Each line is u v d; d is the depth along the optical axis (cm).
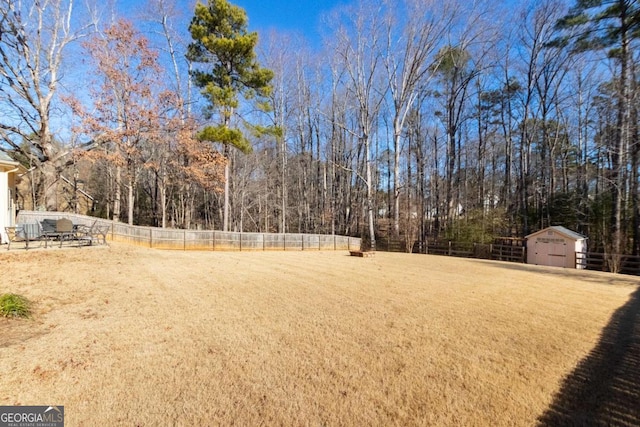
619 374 346
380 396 297
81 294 575
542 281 938
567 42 1686
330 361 364
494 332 468
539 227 2200
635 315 579
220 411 268
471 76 2327
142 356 360
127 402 276
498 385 320
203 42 1647
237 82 1839
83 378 309
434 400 292
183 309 534
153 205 2895
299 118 3103
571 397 301
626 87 1412
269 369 342
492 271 1127
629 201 1575
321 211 3075
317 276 891
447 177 2591
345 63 2420
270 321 493
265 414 266
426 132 3109
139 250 1174
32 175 2278
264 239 1783
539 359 381
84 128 1642
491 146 2900
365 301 627
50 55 1652
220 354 373
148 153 2291
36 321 443
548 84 2158
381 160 3403
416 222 2331
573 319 543
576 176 2086
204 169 1986
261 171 3108
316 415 267
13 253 852
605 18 1404
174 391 295
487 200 2955
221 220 2931
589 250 1758
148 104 1797
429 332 462
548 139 2297
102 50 1670
